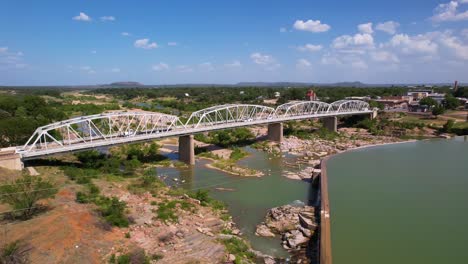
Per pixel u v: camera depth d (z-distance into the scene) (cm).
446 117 18450
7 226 4544
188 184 8062
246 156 11275
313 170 8725
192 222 5469
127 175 7894
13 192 4847
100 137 9275
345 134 15825
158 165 9700
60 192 5947
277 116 14788
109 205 5509
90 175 7331
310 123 18438
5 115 12131
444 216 6388
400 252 5038
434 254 4997
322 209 5869
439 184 8350
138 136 9256
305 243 5094
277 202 6938
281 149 12325
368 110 18550
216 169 9481
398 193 7681
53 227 4562
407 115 19388
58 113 14238
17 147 7800
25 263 3750
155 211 5612
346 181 8575
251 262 4503
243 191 7638
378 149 12744
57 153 7662
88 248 4250
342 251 5031
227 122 12500
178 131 9925
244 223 5878
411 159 11038
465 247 5209
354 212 6531
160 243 4669
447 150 12475
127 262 4031
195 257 4400
